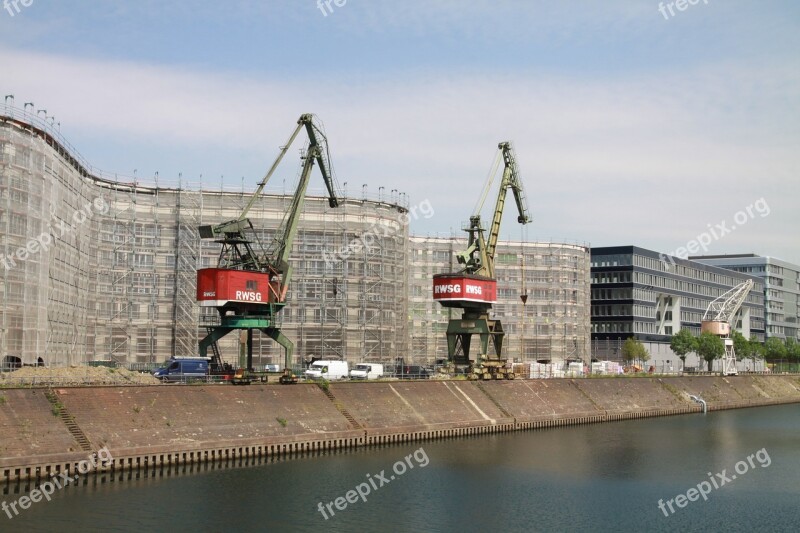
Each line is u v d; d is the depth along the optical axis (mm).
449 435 121750
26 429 79875
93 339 146500
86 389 88750
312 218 162125
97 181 149875
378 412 115875
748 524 76062
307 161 127500
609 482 92750
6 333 109125
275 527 69688
